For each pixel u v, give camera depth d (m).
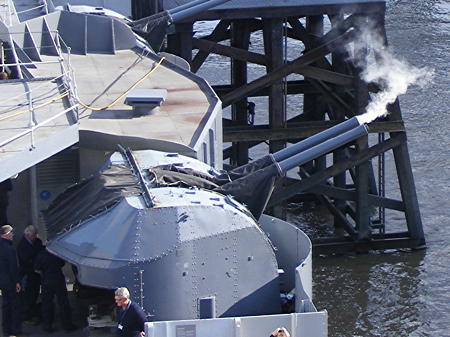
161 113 50.97
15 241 46.72
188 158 44.00
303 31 83.50
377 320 70.50
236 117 88.38
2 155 40.91
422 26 150.50
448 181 93.81
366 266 78.94
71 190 41.62
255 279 38.28
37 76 56.19
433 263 79.06
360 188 80.94
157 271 36.47
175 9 72.00
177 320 36.16
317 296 74.00
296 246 44.62
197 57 80.19
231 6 77.69
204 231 37.06
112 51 65.50
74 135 44.28
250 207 41.78
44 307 39.12
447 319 70.25
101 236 37.25
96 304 39.38
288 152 43.88
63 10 67.06
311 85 87.62
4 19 65.38
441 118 110.00
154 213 36.81
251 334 35.47
